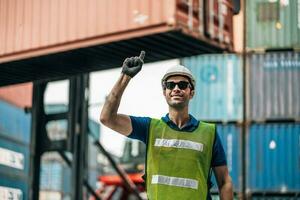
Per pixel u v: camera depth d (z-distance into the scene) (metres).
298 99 21.27
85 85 18.81
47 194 43.28
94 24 14.86
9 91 23.61
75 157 18.48
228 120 21.44
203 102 21.69
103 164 38.81
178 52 16.17
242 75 21.62
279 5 21.95
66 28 15.38
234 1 16.19
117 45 15.15
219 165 4.93
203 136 4.82
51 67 17.66
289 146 20.97
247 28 21.98
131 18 14.16
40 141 19.03
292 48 21.72
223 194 4.95
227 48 15.69
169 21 13.41
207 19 14.60
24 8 16.28
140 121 4.86
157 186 4.69
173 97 4.75
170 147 4.75
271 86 21.59
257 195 20.78
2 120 22.78
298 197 20.55
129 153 28.09
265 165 20.95
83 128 18.72
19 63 17.05
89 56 16.47
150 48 15.61
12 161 23.22
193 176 4.71
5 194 22.39
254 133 21.19
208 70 21.83
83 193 18.58
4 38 16.52
